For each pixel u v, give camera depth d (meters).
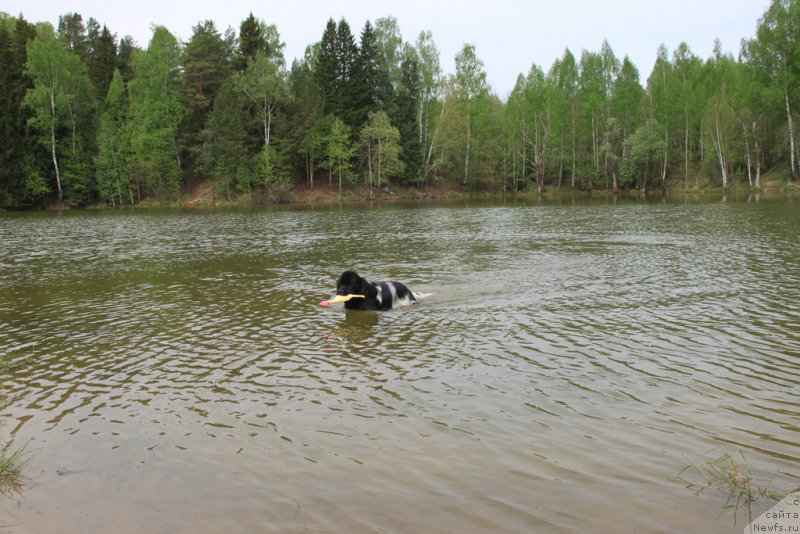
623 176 67.94
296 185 66.69
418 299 11.32
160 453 5.19
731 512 4.05
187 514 4.20
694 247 18.03
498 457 4.93
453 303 10.91
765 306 9.96
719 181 65.56
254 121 62.62
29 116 57.00
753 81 58.00
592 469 4.70
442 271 14.60
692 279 12.62
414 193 69.12
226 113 58.34
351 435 5.43
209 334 9.06
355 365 7.44
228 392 6.62
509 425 5.56
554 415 5.77
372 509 4.19
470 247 19.56
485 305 10.66
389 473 4.71
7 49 57.12
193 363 7.68
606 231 23.98
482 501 4.27
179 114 60.81
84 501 4.43
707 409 5.82
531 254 17.41
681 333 8.52
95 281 14.22
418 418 5.77
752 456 4.85
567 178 77.44
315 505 4.27
